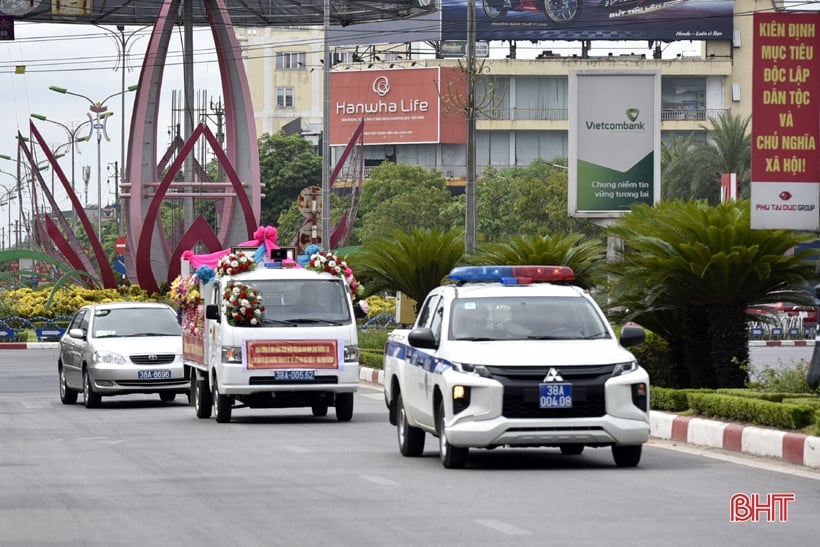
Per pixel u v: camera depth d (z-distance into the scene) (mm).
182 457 41938
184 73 154000
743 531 25938
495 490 32531
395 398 44188
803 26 48500
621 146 79812
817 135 48594
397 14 173000
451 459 37312
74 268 156750
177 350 67438
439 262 95312
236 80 148875
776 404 42719
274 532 26328
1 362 114438
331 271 59281
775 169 48531
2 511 30172
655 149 80000
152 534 26406
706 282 56406
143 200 147500
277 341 56406
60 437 50531
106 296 149875
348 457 41438
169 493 32812
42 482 35750
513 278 41438
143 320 70125
